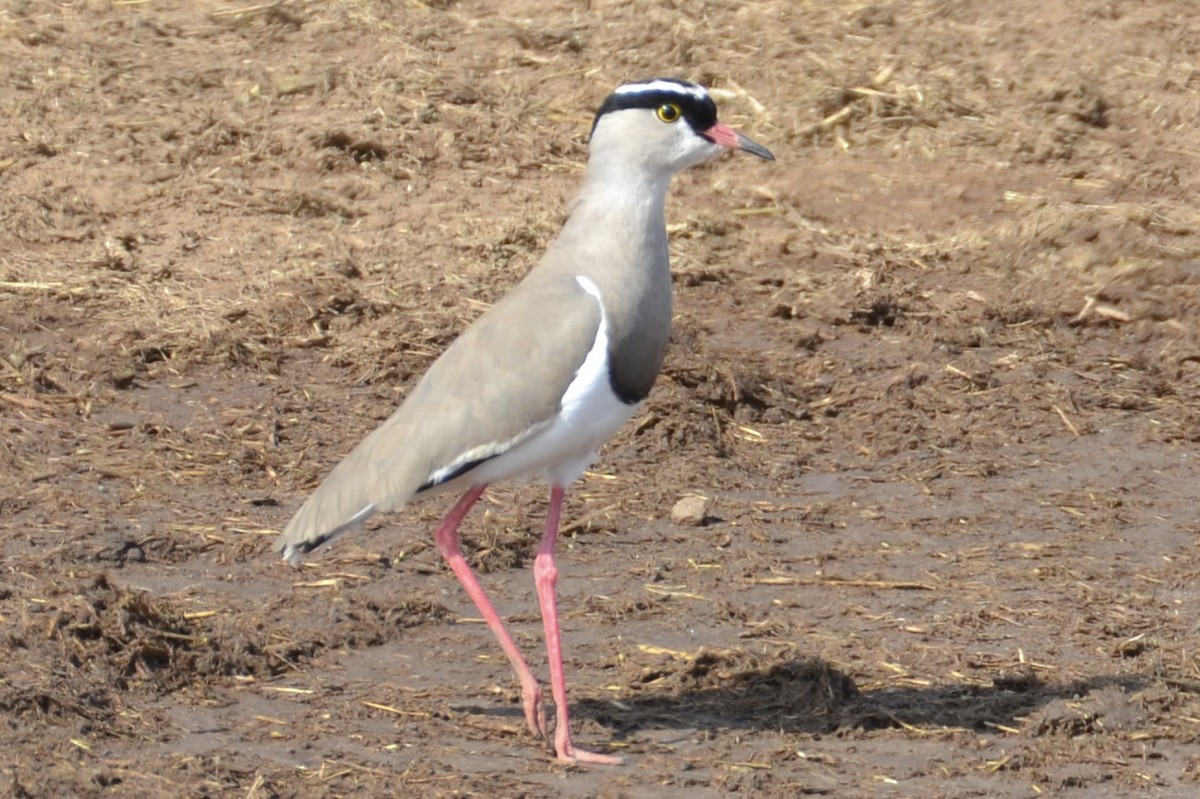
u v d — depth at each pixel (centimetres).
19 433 1398
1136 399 1553
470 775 946
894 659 1110
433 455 971
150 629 1073
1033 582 1232
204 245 1758
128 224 1797
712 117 1019
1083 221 1852
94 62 2133
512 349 974
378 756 966
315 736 988
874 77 2162
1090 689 1066
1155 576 1245
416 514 1309
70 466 1347
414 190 1888
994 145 2053
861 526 1325
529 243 1791
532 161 1962
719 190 1939
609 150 1014
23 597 1097
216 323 1600
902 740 1008
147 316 1611
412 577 1216
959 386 1564
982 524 1331
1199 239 1841
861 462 1441
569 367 969
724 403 1519
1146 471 1430
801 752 987
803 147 2042
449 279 1703
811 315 1688
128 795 896
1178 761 991
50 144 1934
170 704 1016
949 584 1227
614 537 1295
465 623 1155
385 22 2250
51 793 888
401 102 2047
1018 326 1689
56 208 1816
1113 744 1005
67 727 967
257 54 2173
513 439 970
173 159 1922
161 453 1383
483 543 1262
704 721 1027
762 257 1806
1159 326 1695
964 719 1032
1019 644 1135
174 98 2056
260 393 1495
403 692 1052
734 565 1251
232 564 1216
